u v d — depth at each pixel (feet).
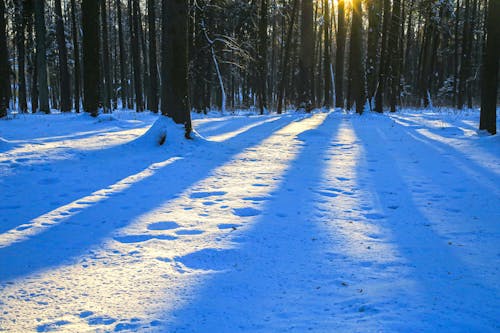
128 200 20.12
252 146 37.06
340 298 10.48
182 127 34.86
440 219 17.38
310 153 34.12
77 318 9.74
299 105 82.12
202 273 12.23
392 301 10.19
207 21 81.76
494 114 39.83
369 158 31.94
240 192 21.77
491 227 16.20
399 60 102.47
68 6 119.85
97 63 55.57
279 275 12.03
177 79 34.73
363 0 85.15
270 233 15.66
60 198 20.35
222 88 83.51
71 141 34.96
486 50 39.47
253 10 84.07
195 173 26.18
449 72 159.12
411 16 121.49
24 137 36.76
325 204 19.67
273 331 8.95
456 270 12.20
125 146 32.96
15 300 10.67
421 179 24.77
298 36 121.39
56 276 12.10
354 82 75.46
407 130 48.34
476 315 9.41
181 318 9.64
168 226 16.55
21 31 84.79
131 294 10.92
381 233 15.72
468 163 28.84
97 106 56.18
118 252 13.93
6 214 17.92
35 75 92.43
